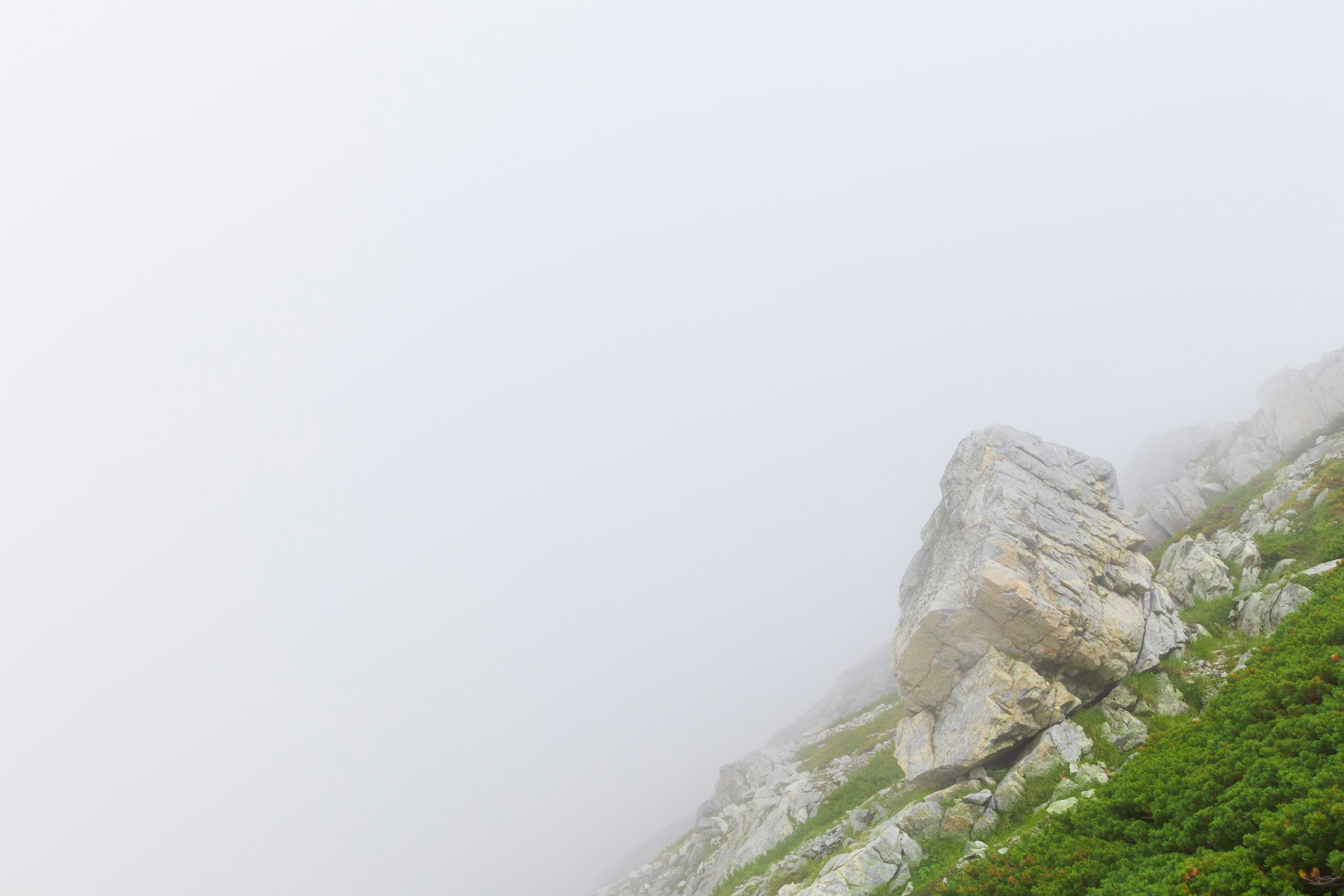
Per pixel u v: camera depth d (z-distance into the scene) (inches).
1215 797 496.4
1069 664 877.2
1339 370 1710.1
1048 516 1017.5
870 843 805.2
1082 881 517.0
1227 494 1622.8
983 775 837.8
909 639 974.4
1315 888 364.5
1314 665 565.9
